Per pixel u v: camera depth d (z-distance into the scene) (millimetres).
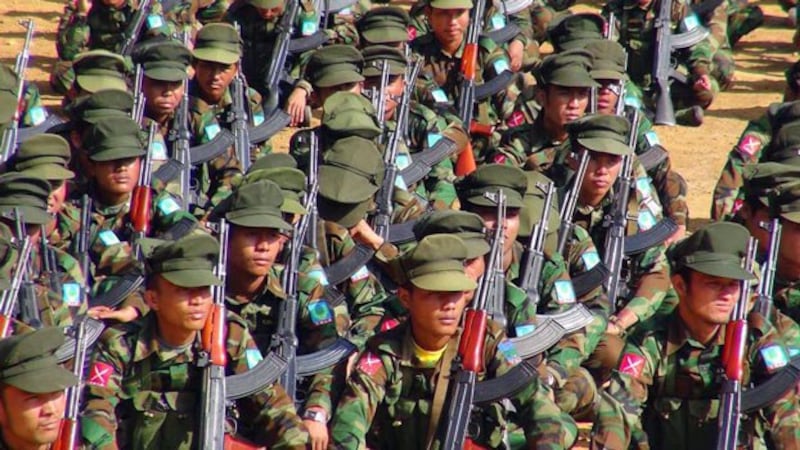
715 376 31469
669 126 66375
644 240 43688
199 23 66875
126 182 41875
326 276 38625
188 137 49406
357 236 40812
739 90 75625
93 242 41406
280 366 32594
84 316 34188
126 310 38719
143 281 39844
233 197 34906
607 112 51375
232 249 34750
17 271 33219
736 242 31047
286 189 39000
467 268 34469
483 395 31172
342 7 63812
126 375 31406
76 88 52250
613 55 51406
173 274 30562
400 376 31250
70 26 65812
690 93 64188
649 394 32188
